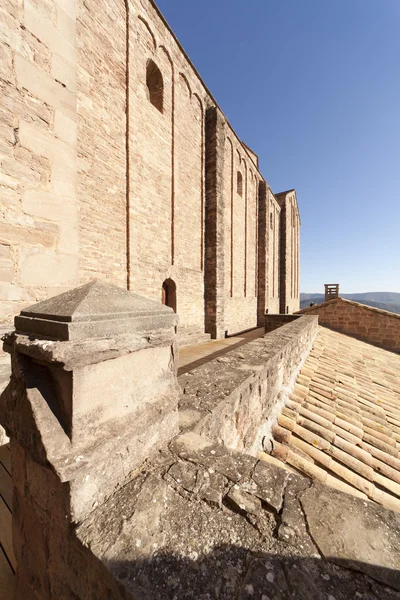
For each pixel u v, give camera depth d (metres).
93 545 1.02
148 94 7.71
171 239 8.34
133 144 6.49
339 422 3.25
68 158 4.25
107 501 1.24
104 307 1.35
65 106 4.21
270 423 2.95
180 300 8.88
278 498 1.25
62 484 1.12
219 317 10.66
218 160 10.25
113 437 1.28
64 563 1.17
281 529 1.09
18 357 1.28
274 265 20.30
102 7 5.59
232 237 12.64
